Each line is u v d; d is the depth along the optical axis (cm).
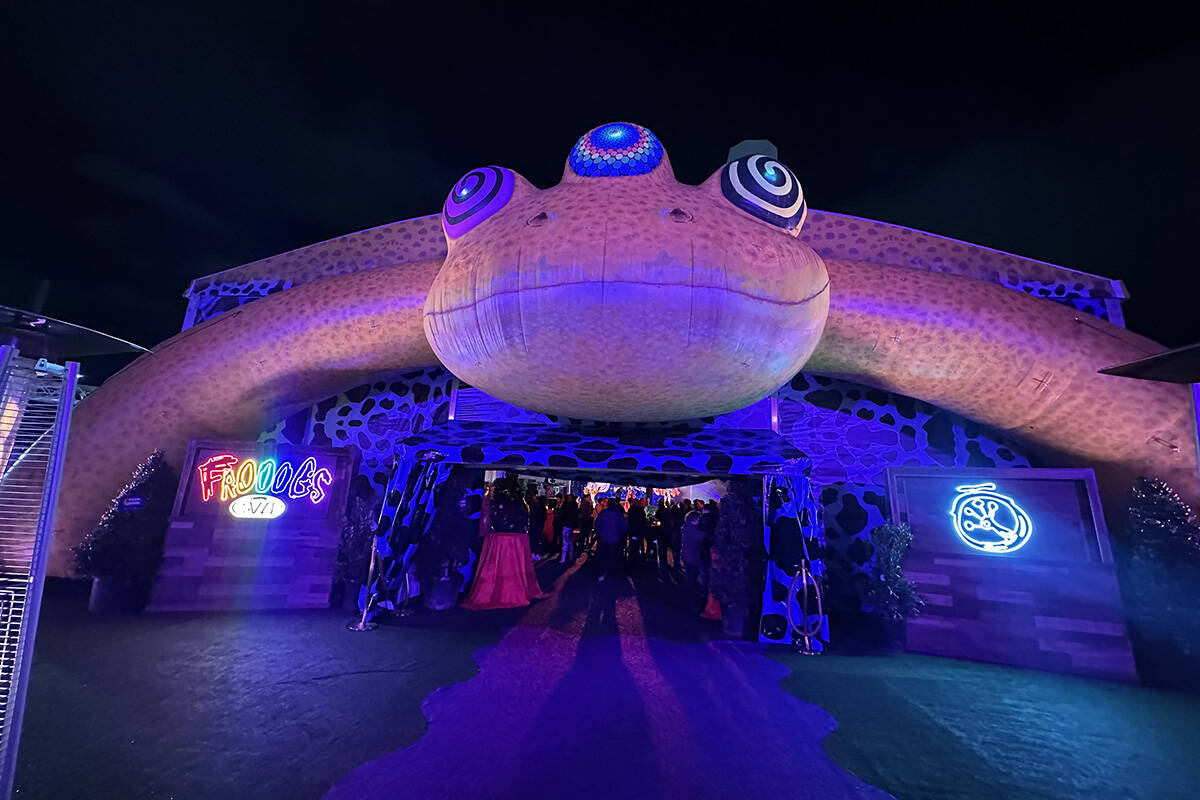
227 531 678
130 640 516
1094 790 296
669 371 487
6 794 204
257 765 292
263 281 920
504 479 876
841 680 470
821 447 738
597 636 586
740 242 466
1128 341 598
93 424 732
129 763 289
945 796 285
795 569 594
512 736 335
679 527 1167
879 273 659
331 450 739
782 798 277
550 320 452
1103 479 591
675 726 358
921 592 593
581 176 549
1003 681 480
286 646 516
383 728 343
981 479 600
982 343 609
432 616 667
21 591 217
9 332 227
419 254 886
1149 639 508
